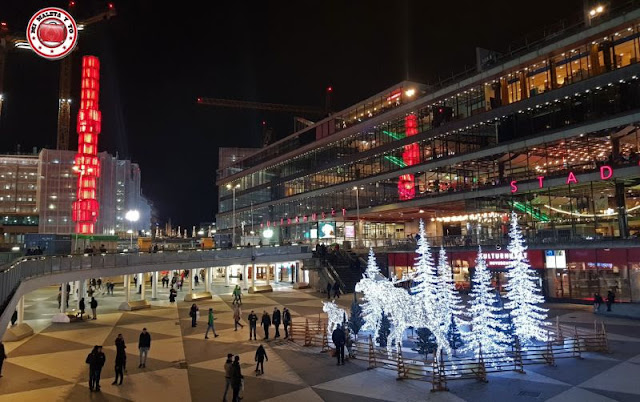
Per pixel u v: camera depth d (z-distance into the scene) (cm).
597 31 4200
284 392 1722
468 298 4319
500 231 5044
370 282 2436
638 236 3791
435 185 5853
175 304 4253
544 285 4153
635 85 3969
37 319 3481
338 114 7881
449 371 1852
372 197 6888
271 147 9888
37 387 1811
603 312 3278
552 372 1898
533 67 4859
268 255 5297
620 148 4031
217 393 1725
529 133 4788
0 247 5456
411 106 6181
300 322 3134
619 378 1789
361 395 1681
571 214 4450
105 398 1677
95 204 8512
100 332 2941
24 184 14588
